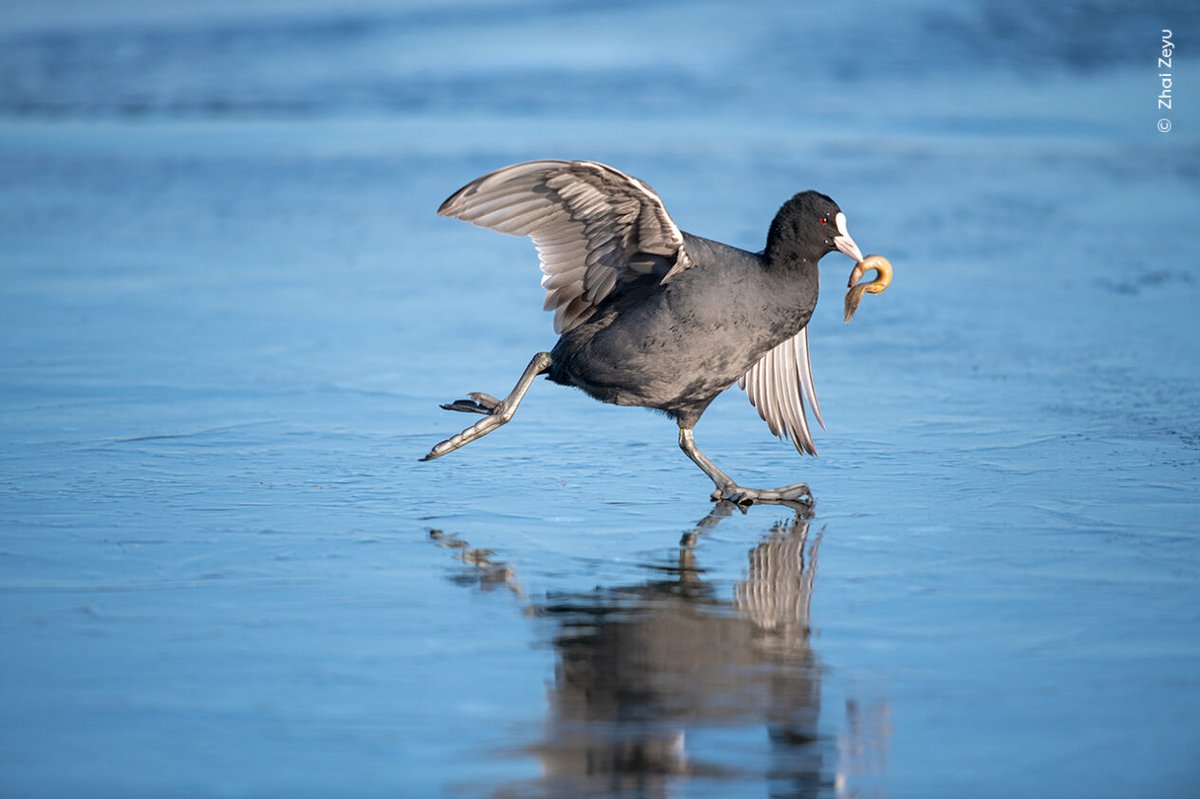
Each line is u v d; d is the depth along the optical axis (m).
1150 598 9.23
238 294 19.84
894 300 19.41
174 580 9.53
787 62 39.84
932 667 8.18
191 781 6.82
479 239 23.70
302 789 6.77
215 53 43.28
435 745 7.22
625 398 11.63
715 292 11.00
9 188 27.17
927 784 6.85
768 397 12.81
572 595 9.38
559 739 7.30
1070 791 6.75
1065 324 17.86
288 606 9.08
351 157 29.62
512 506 11.43
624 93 36.41
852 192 26.02
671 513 11.32
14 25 48.91
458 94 36.62
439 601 9.23
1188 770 6.93
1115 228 23.48
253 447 13.00
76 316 18.45
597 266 11.31
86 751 7.09
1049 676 8.02
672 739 7.32
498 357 16.66
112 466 12.30
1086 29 42.53
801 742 7.28
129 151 30.62
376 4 50.50
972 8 45.66
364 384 15.43
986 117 33.53
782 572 9.84
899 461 12.70
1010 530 10.70
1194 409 14.18
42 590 9.29
